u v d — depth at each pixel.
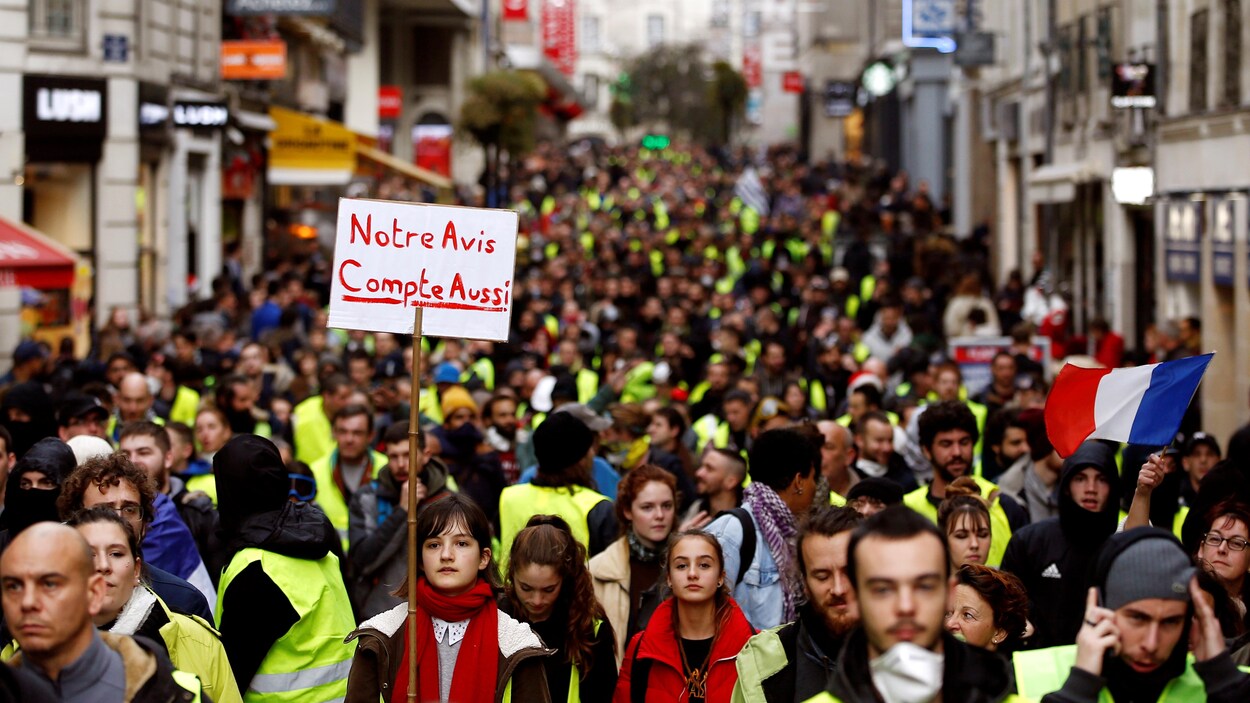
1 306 50.94
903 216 103.81
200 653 13.95
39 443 17.11
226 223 76.00
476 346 43.38
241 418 28.62
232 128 71.19
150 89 60.22
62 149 56.12
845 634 13.52
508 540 19.81
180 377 34.00
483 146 105.88
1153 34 55.66
